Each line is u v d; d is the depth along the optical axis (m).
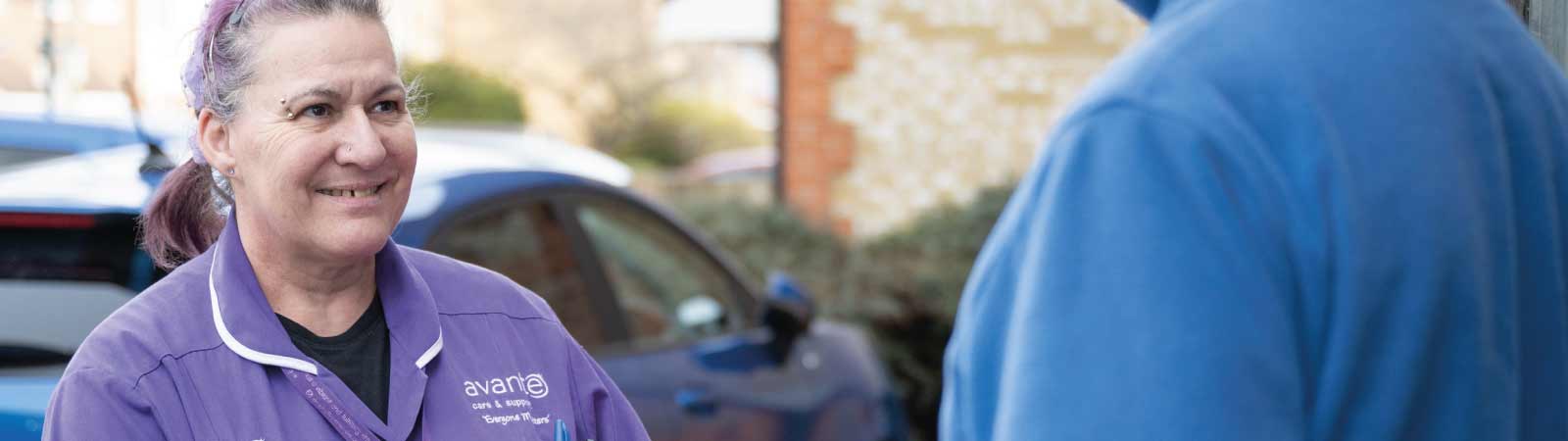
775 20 11.14
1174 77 1.37
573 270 3.80
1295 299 1.32
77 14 17.55
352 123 1.77
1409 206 1.33
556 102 36.84
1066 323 1.31
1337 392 1.33
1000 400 1.38
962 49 10.95
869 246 7.65
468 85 27.91
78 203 3.01
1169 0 1.49
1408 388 1.33
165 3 20.86
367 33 1.79
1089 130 1.36
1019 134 10.95
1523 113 1.44
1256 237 1.31
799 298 4.39
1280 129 1.34
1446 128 1.36
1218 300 1.28
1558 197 1.47
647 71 37.50
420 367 1.81
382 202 1.81
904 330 7.25
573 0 37.78
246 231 1.82
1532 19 1.87
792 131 11.03
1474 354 1.36
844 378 4.55
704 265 4.48
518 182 3.72
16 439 2.75
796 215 7.77
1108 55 10.89
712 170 23.27
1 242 2.98
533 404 1.86
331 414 1.75
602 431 1.96
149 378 1.70
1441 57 1.39
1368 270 1.31
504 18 37.78
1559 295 1.46
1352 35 1.38
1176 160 1.32
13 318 2.90
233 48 1.77
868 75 10.98
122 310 1.78
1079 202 1.34
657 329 4.04
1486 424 1.37
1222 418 1.25
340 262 1.81
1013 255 1.40
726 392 4.03
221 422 1.71
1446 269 1.33
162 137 4.11
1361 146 1.33
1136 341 1.28
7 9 21.38
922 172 10.99
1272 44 1.37
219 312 1.76
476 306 1.91
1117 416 1.27
